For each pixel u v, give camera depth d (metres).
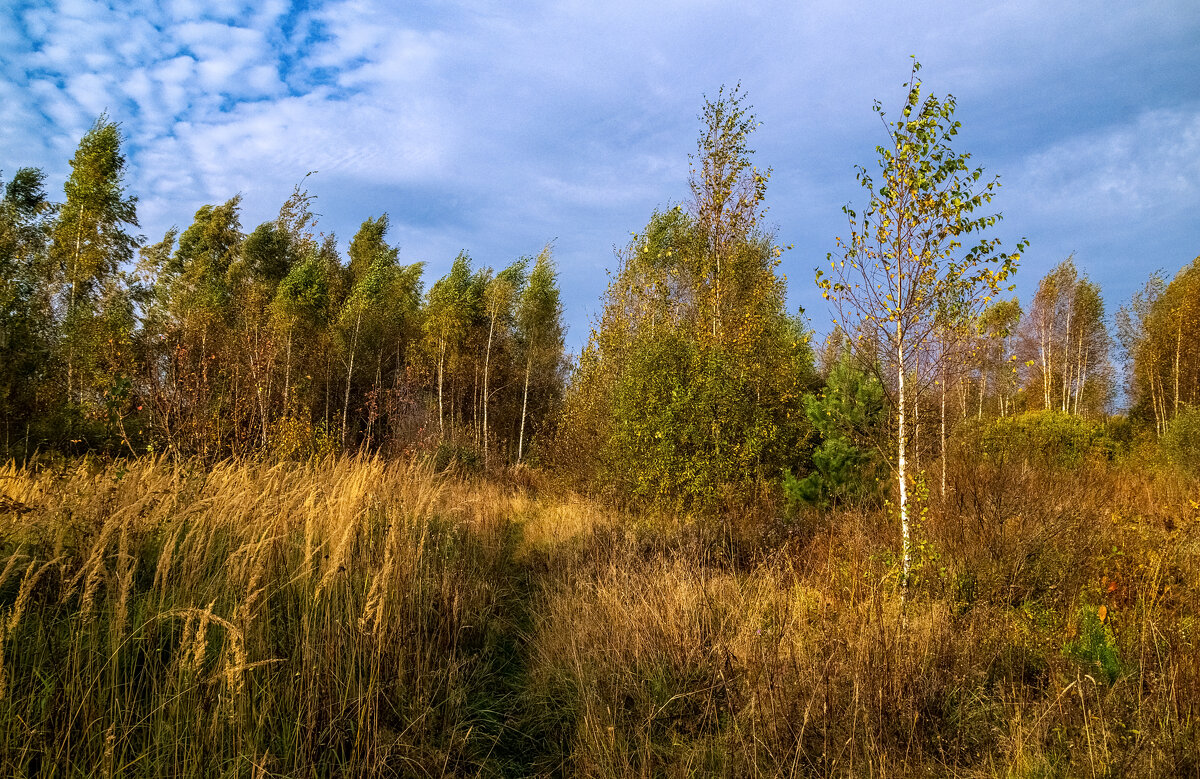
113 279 21.42
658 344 11.41
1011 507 7.50
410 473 8.57
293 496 5.64
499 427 29.23
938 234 5.76
